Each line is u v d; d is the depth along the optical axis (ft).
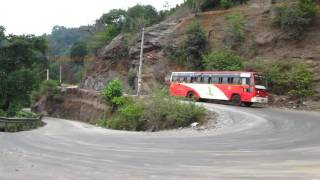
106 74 212.84
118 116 130.31
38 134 89.20
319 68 124.77
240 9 166.81
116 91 151.94
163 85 167.43
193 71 146.72
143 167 40.29
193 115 97.81
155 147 57.11
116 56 210.38
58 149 56.65
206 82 134.62
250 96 120.47
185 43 166.71
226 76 128.98
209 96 133.08
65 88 247.91
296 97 121.49
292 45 135.95
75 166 41.14
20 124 121.70
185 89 140.67
